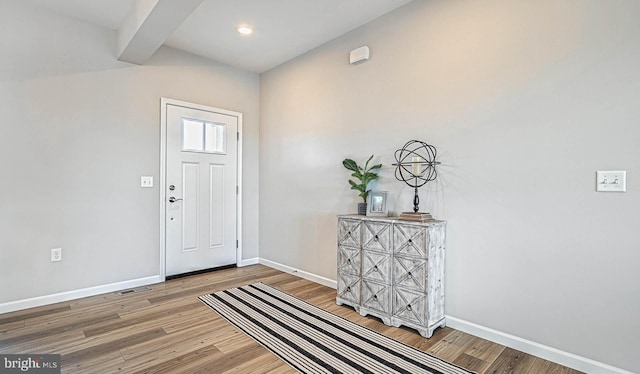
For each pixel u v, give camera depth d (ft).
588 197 5.95
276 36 10.69
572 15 6.09
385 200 9.04
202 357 6.43
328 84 11.09
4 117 8.48
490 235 7.20
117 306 9.04
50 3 8.84
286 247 12.86
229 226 13.34
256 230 14.26
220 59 12.63
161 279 11.41
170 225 11.64
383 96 9.36
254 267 13.58
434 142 8.18
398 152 8.96
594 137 5.88
